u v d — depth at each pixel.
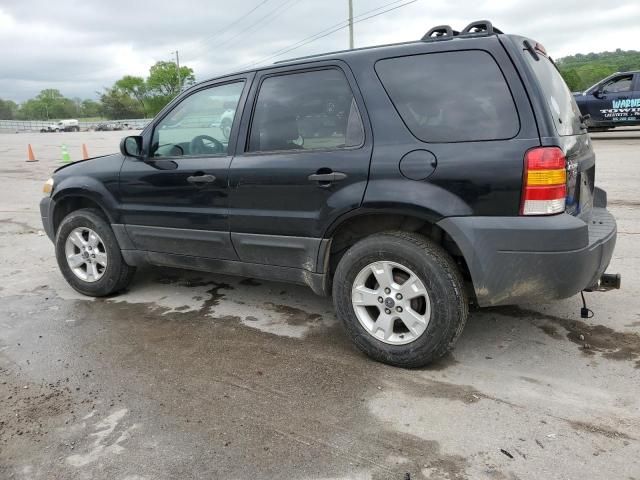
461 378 3.08
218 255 3.92
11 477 2.37
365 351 3.30
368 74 3.18
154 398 2.98
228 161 3.70
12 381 3.22
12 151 25.81
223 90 3.87
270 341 3.68
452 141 2.88
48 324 4.10
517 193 2.73
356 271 3.22
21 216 8.67
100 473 2.37
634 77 14.57
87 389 3.10
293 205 3.40
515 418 2.67
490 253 2.82
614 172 9.80
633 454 2.37
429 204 2.89
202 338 3.76
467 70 2.92
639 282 4.43
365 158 3.10
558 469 2.29
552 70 3.34
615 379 3.00
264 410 2.83
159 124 4.20
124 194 4.30
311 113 3.38
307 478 2.30
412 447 2.48
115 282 4.57
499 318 3.86
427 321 3.04
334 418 2.73
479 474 2.29
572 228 2.70
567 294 2.84
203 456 2.46
